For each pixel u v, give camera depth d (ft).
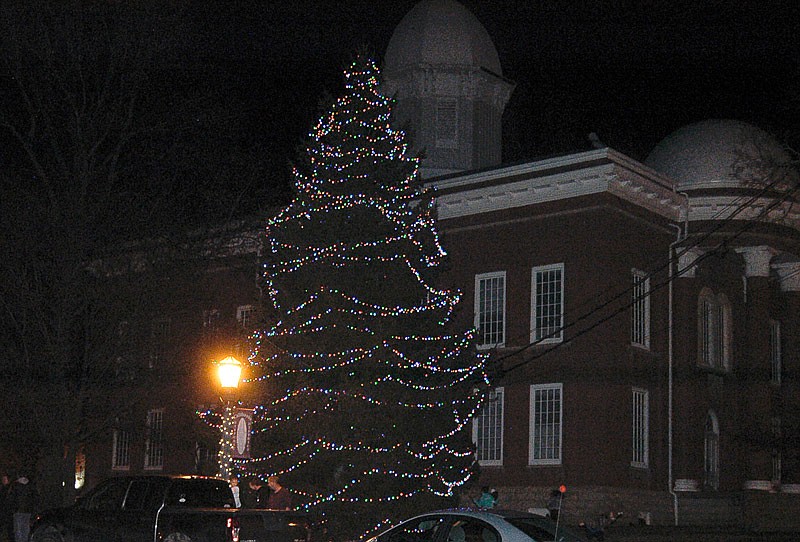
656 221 113.09
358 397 80.53
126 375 102.94
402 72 139.23
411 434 81.97
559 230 107.45
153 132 104.99
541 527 48.60
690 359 112.57
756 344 118.93
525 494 104.53
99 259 101.19
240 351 100.07
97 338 100.58
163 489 61.26
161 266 102.63
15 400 97.04
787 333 123.95
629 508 102.99
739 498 116.16
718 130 123.85
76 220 98.43
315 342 82.17
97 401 102.12
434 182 116.16
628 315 106.93
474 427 110.52
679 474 110.11
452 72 137.90
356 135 87.15
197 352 108.06
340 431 79.87
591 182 105.70
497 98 141.69
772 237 119.55
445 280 114.11
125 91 104.22
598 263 104.37
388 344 81.97
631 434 105.50
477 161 137.39
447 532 49.42
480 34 142.72
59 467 96.73
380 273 84.07
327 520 78.74
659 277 112.98
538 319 107.55
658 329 112.16
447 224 115.44
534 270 108.37
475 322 111.55
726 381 118.93
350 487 79.15
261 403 83.15
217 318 116.88
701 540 97.45
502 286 110.63
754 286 119.75
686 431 110.52
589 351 103.35
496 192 111.04
